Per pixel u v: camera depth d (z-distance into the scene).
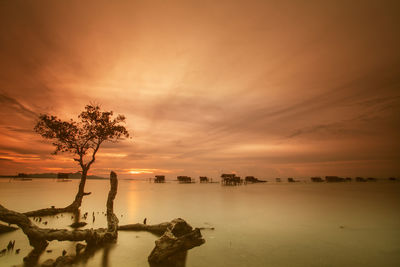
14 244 7.27
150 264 5.88
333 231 9.52
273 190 36.38
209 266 5.84
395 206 16.64
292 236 8.76
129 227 9.69
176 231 7.14
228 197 23.86
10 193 24.47
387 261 6.21
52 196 22.19
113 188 9.17
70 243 7.49
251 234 9.09
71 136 15.45
